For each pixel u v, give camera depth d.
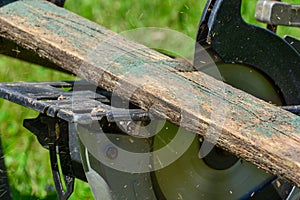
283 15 5.31
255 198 5.11
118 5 8.30
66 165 4.70
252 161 3.73
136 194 4.55
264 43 5.11
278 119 3.97
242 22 4.97
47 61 4.97
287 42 5.20
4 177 5.11
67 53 4.28
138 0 8.37
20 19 4.52
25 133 6.58
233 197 5.04
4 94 4.30
